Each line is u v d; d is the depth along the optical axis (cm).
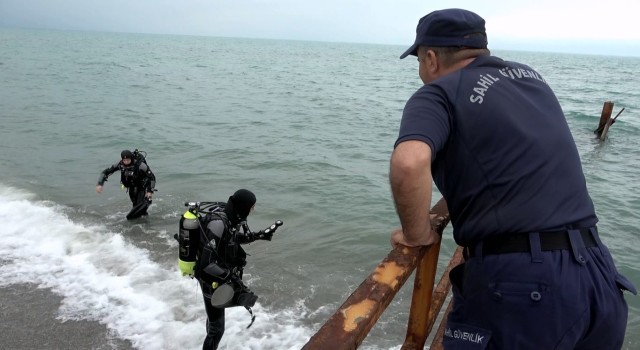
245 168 1283
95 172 1182
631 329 573
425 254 177
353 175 1238
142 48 11988
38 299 584
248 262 723
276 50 16700
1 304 570
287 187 1123
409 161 132
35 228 799
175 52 10700
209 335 468
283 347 517
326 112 2470
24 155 1311
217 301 420
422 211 144
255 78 4722
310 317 578
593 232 146
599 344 141
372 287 137
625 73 9800
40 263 673
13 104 2233
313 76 5388
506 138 140
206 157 1388
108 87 3238
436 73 165
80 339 516
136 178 857
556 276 132
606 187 1220
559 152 143
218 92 3284
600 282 137
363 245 800
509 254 137
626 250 828
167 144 1541
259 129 1908
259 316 571
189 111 2338
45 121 1839
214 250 431
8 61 5084
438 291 237
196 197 1022
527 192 137
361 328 120
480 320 141
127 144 1518
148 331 533
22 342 508
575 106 3083
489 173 140
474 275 143
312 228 876
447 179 149
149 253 721
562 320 131
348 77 5519
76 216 869
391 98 3331
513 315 134
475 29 158
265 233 472
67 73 4138
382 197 1062
